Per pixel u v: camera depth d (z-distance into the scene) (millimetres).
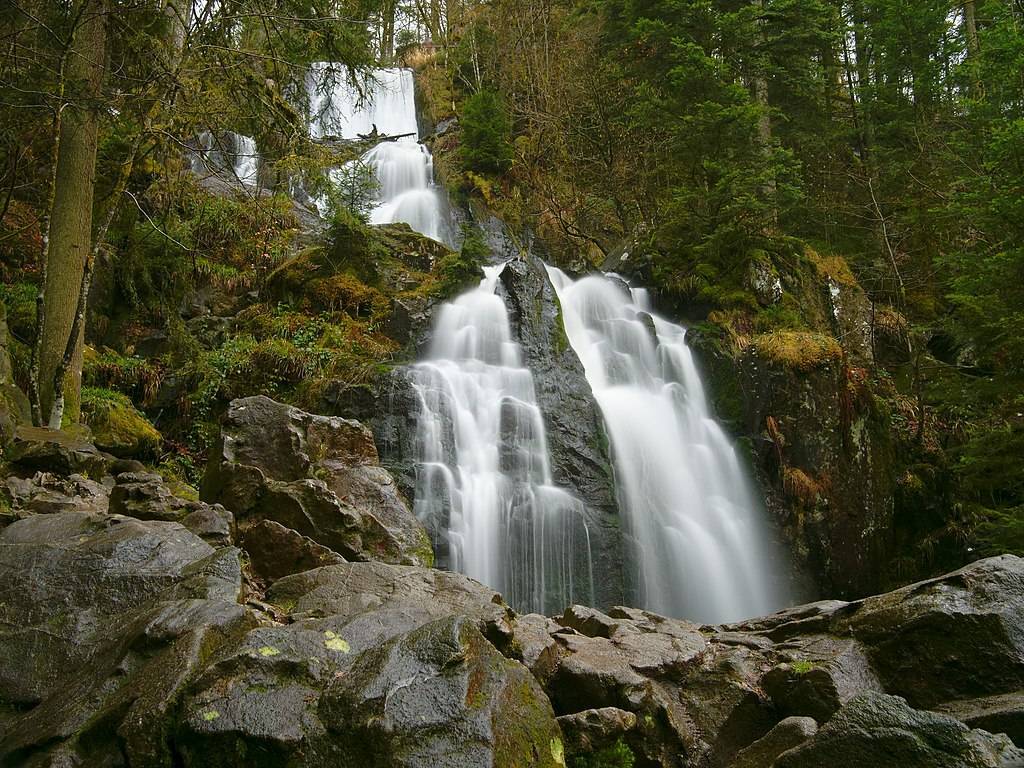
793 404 12961
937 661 4012
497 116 22625
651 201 20172
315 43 10977
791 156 15984
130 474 6152
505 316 13125
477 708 3004
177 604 3561
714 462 13227
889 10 17406
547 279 13938
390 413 10852
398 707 2908
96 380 11305
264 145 12078
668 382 14312
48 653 3576
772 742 3604
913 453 13859
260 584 5332
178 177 13555
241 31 11406
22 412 8617
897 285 17094
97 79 9828
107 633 3648
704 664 4441
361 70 11867
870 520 12789
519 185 22016
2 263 11844
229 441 6969
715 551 12328
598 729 3645
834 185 20172
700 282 15867
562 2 26094
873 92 18891
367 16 11859
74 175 9625
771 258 15789
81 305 8969
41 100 9117
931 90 18250
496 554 10219
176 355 12383
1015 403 11641
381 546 6219
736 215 15688
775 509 12672
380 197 20781
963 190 15727
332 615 4141
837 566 12406
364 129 25609
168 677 3004
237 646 3154
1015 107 13875
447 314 13219
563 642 4535
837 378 13062
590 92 21547
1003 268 10461
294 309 13461
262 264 15078
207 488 6801
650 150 20078
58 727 3014
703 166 16031
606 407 12883
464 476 10508
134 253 13234
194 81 10164
